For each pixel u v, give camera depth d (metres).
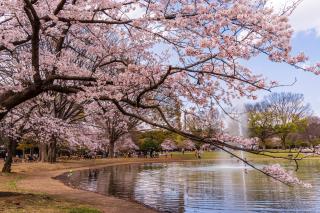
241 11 8.52
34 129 26.03
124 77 10.73
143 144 69.75
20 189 17.64
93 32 12.92
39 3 12.21
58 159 53.00
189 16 9.51
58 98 36.28
